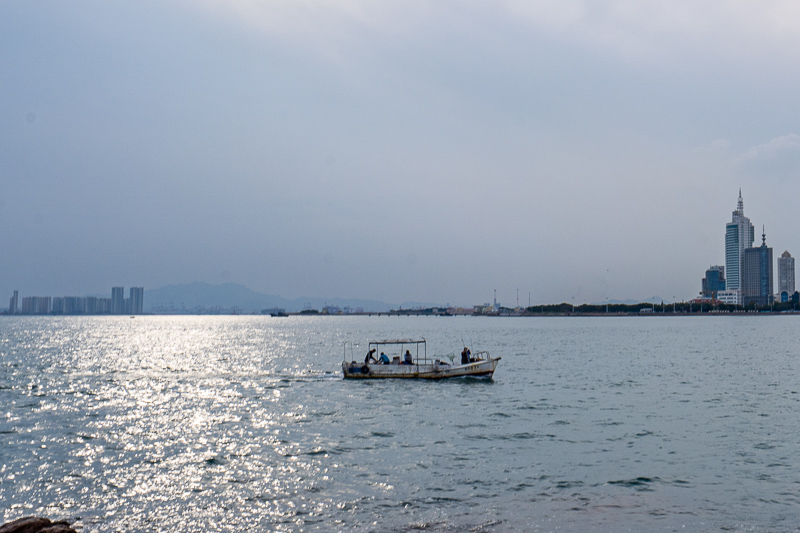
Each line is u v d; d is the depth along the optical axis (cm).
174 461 3136
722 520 2327
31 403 5084
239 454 3272
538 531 2234
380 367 6688
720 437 3625
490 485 2730
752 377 6800
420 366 6631
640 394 5453
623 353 10750
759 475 2853
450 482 2772
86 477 2859
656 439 3581
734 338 16038
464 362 6856
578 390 5753
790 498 2548
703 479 2800
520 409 4672
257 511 2427
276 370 8012
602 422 4112
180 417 4391
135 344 14600
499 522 2312
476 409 4688
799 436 3644
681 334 18875
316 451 3334
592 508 2450
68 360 9744
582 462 3088
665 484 2733
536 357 9900
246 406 4884
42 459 3173
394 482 2773
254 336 19538
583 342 14625
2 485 2739
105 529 2264
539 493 2622
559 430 3856
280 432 3844
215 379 6875
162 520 2344
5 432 3856
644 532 2225
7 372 7756
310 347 13475
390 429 3919
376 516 2372
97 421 4238
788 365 8281
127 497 2591
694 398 5191
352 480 2803
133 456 3238
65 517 2377
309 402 5091
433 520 2331
